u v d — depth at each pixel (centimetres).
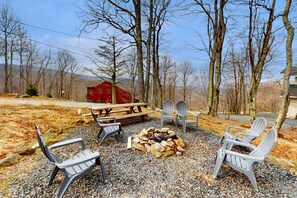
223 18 870
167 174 269
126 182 244
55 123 525
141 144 360
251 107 827
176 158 326
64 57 3000
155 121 600
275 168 305
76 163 208
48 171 264
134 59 1927
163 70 2467
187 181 251
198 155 342
